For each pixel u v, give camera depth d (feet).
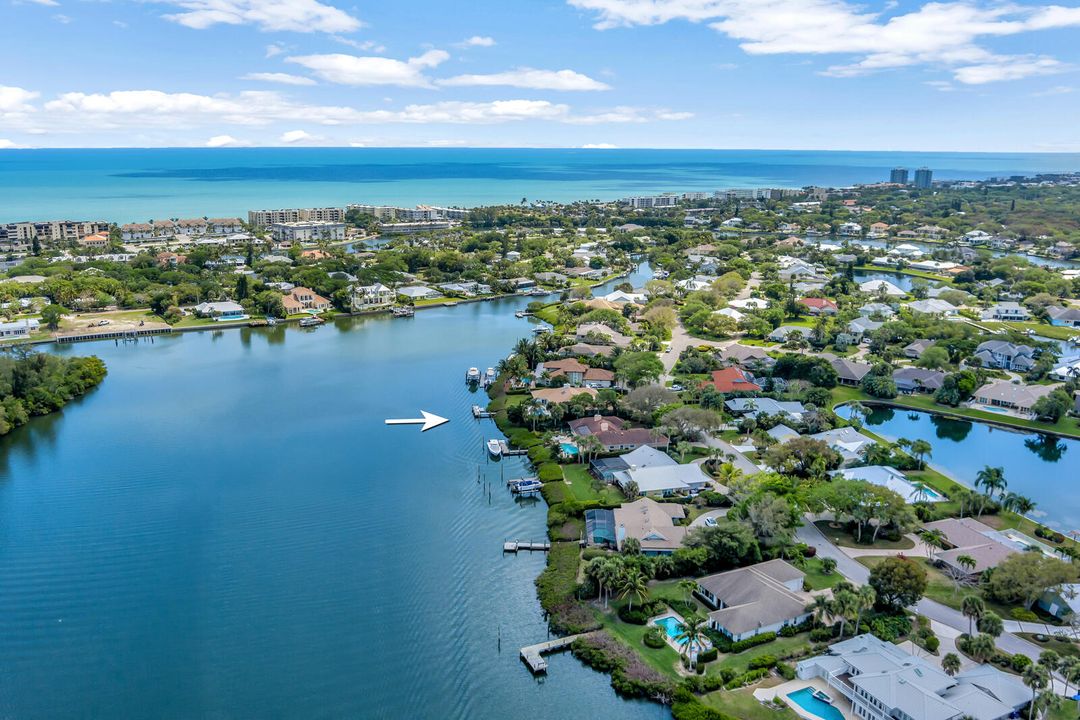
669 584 369.30
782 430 555.69
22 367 628.28
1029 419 615.16
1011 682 282.15
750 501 412.98
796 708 283.79
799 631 328.49
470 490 482.69
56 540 416.87
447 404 649.20
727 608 333.83
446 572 388.16
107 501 463.42
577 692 302.04
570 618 344.08
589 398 600.80
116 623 345.31
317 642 333.21
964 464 535.19
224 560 397.39
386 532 428.15
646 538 395.75
